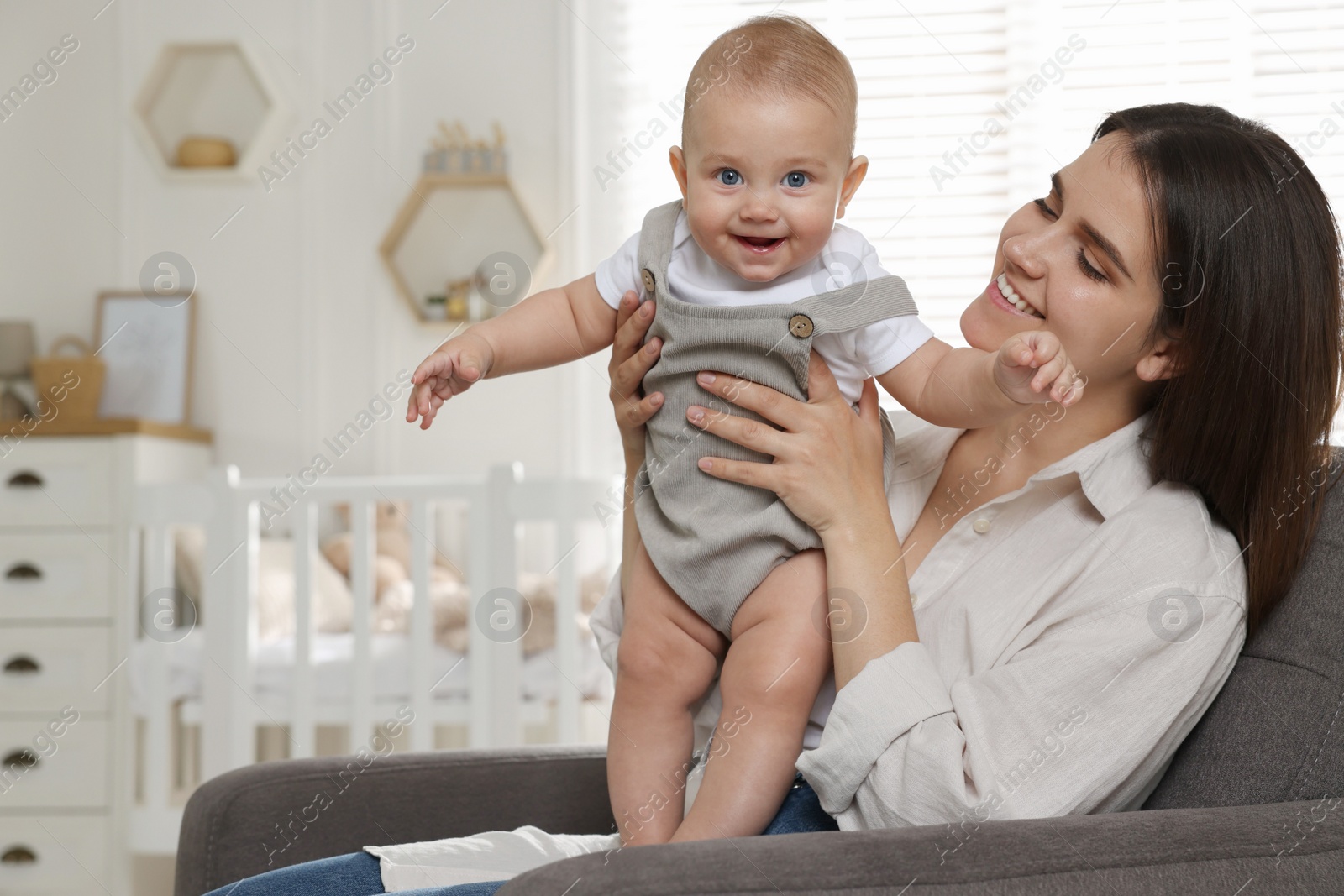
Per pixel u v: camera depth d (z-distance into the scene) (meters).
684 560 0.98
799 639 0.93
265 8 3.25
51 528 2.59
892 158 2.72
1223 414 0.94
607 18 3.13
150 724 2.45
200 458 3.08
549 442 3.18
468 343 1.03
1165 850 0.69
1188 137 0.95
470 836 1.03
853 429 0.97
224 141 3.27
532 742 2.54
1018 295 0.99
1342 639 0.87
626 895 0.61
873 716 0.86
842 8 2.78
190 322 3.24
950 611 0.98
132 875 2.48
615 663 1.07
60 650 2.56
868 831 0.69
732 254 0.99
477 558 2.41
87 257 3.26
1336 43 2.60
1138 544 0.93
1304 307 0.92
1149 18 2.66
